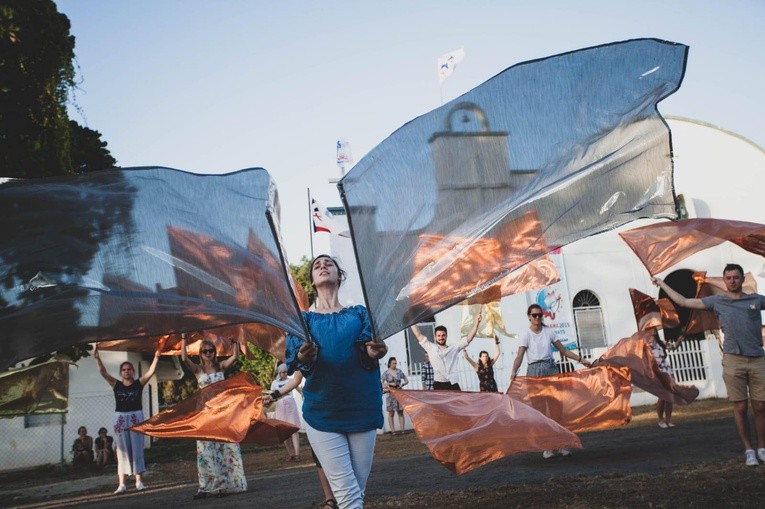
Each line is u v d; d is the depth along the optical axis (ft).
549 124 14.44
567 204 14.28
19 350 14.42
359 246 12.94
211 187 14.17
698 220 26.89
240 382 23.75
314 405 13.44
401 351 64.23
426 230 13.48
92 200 14.26
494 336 42.83
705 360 67.72
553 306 67.31
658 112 14.67
